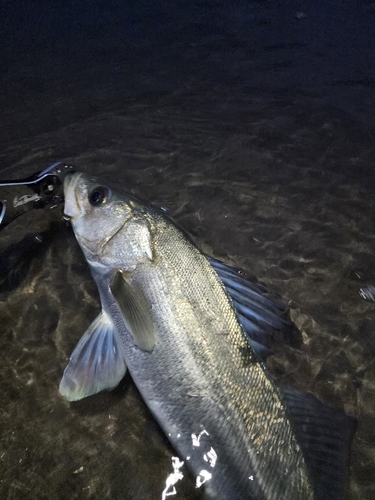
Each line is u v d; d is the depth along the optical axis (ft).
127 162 2.14
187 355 1.23
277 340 1.56
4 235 1.72
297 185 2.08
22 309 1.55
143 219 1.40
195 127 2.36
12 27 3.25
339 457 1.15
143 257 1.35
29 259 1.67
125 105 2.48
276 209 1.97
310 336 1.58
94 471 1.25
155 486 1.24
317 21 3.32
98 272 1.44
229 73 2.77
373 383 1.48
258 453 1.13
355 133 2.37
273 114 2.47
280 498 1.08
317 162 2.20
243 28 3.23
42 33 3.18
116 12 3.45
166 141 2.26
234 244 1.84
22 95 2.54
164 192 2.02
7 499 1.18
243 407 1.17
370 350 1.55
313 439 1.16
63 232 1.75
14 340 1.48
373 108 2.53
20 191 1.67
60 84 2.64
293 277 1.74
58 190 1.54
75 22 3.32
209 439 1.18
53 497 1.20
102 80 2.68
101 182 1.48
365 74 2.79
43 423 1.32
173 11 3.45
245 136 2.32
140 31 3.20
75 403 1.36
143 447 1.30
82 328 1.53
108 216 1.42
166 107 2.48
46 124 2.33
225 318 1.27
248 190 2.05
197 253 1.35
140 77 2.72
